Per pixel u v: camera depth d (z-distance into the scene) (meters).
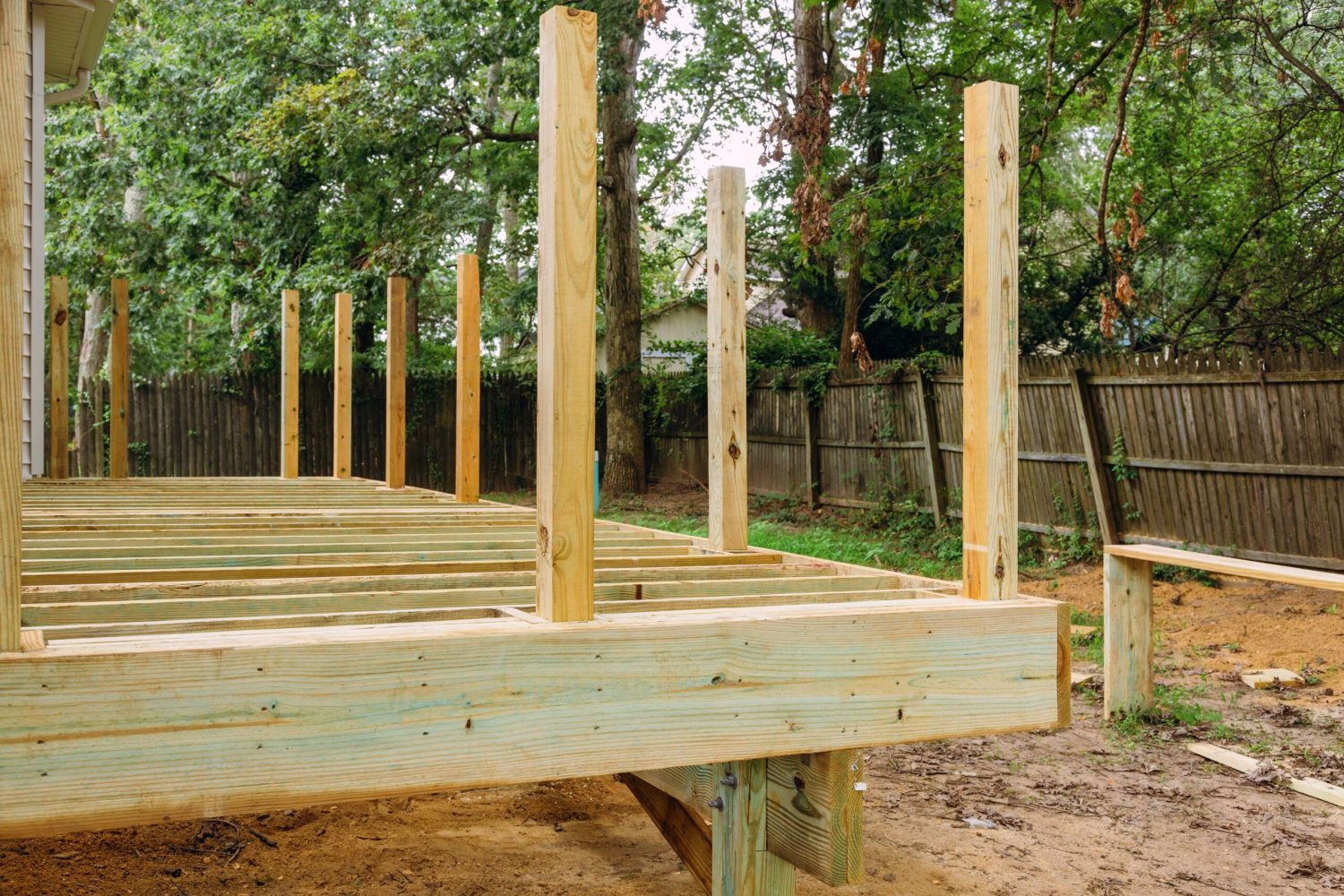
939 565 11.12
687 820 3.10
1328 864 3.87
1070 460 10.68
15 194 1.57
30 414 7.53
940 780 4.84
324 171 16.70
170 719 1.67
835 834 2.34
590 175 2.09
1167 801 4.56
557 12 2.03
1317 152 12.96
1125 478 10.11
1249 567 5.36
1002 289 2.55
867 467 14.22
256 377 16.75
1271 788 4.74
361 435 17.62
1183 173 14.97
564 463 2.08
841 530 13.73
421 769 1.85
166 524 4.54
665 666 2.07
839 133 16.62
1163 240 15.32
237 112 16.98
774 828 2.55
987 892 3.54
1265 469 8.84
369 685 1.81
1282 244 12.82
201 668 1.69
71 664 1.61
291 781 1.75
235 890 3.22
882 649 2.31
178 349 27.06
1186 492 9.62
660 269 32.81
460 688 1.89
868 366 10.19
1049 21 11.45
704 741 2.11
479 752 1.90
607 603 2.49
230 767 1.71
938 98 16.09
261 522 4.70
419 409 18.20
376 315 17.83
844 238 12.77
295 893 3.21
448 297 27.64
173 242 17.97
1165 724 5.75
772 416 16.50
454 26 15.91
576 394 2.09
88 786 1.62
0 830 1.56
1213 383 9.23
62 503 5.91
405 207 16.95
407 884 3.33
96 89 19.72
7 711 1.57
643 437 19.58
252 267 18.86
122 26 21.69
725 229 3.77
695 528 13.62
